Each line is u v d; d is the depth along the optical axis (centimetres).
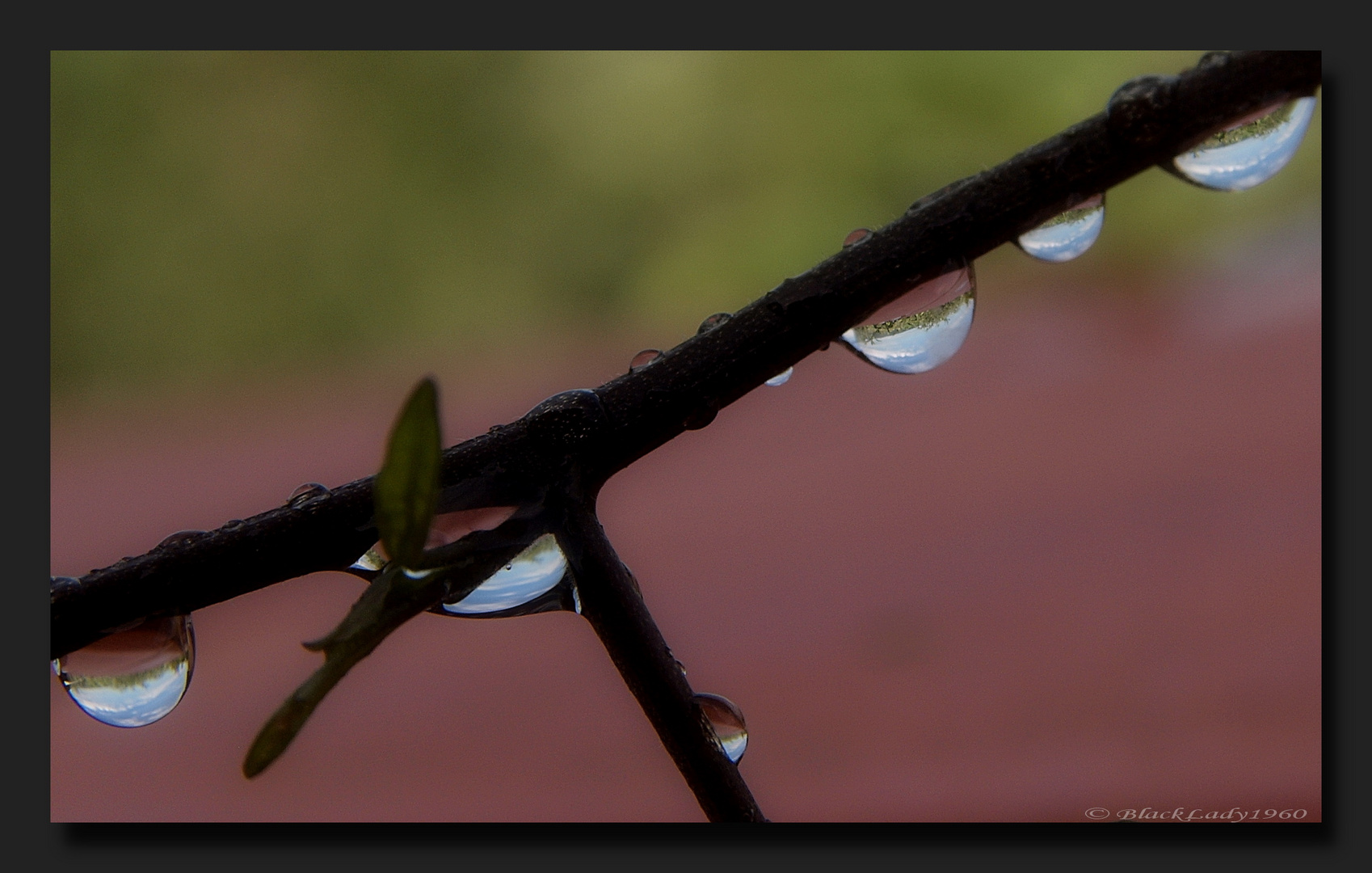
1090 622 20
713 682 22
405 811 20
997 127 46
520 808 20
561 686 24
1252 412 26
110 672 14
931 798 17
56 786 22
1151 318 34
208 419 46
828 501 27
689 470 32
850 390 35
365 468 37
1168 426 27
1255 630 19
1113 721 18
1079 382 31
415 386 13
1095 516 24
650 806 20
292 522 13
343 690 24
